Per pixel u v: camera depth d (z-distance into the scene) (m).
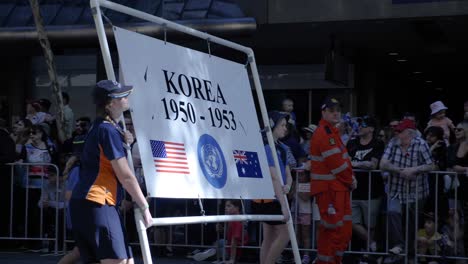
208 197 6.27
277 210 7.77
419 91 21.36
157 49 6.15
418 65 18.55
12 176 10.64
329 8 13.55
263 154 7.07
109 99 5.58
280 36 14.98
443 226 9.45
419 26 13.91
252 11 13.84
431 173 9.44
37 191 10.69
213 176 6.39
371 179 9.71
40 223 10.60
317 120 17.00
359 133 10.09
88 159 5.55
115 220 5.54
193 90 6.41
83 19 14.63
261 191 6.91
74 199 5.53
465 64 18.30
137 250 10.49
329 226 8.18
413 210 9.45
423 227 9.52
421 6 13.05
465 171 9.30
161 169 5.87
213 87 6.67
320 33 14.70
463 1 12.84
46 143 11.09
